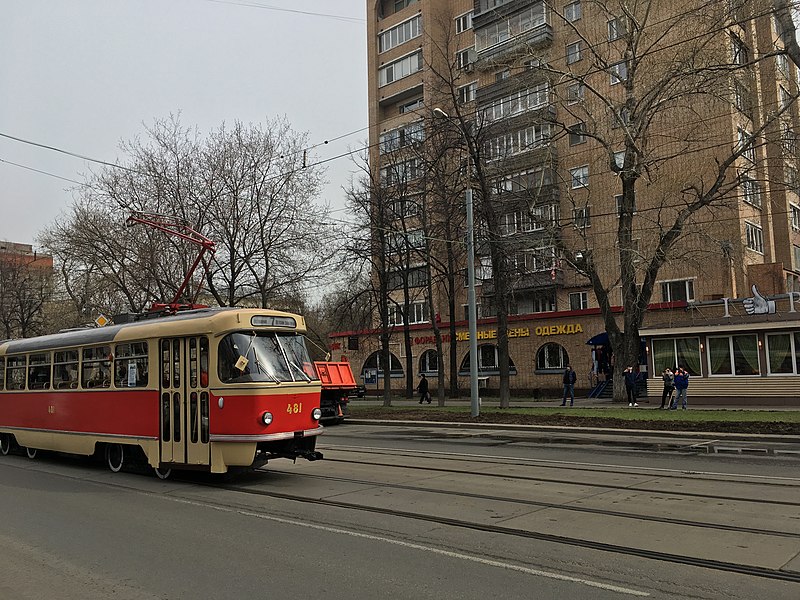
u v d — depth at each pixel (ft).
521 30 137.39
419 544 22.20
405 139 104.32
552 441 55.06
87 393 43.52
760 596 16.67
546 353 123.95
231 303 100.53
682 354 90.94
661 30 92.89
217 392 34.47
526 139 119.44
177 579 19.25
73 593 18.25
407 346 120.78
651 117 82.64
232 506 29.99
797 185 80.18
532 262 120.47
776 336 84.84
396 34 170.71
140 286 102.58
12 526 26.96
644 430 59.26
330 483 35.09
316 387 36.52
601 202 123.44
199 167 100.53
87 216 103.91
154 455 37.78
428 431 68.59
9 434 53.42
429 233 99.66
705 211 108.17
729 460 41.32
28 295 171.73
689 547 21.13
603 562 19.74
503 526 24.36
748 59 92.68
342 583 18.40
